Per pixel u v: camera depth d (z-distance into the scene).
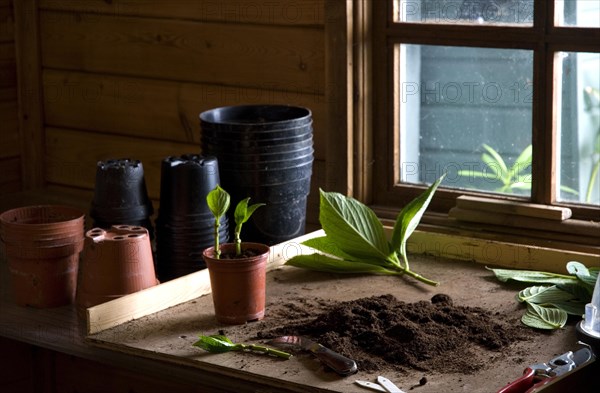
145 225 2.31
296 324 1.99
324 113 2.60
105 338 1.93
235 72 2.72
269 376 1.75
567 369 1.69
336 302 2.12
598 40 2.28
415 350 1.82
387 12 2.54
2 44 3.04
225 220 2.33
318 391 1.70
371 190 2.65
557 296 2.07
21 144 3.12
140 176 2.29
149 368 1.88
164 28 2.80
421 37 2.52
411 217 2.29
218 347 1.84
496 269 2.26
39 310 2.21
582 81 2.36
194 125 2.81
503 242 2.39
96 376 2.46
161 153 2.89
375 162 2.64
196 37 2.75
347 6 2.48
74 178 3.07
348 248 2.30
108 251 2.06
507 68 2.45
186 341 1.92
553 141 2.39
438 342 1.85
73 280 2.25
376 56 2.58
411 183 2.63
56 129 3.07
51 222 2.30
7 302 2.26
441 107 2.57
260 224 2.37
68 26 2.97
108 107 2.96
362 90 2.56
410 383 1.71
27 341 2.05
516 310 2.05
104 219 2.27
